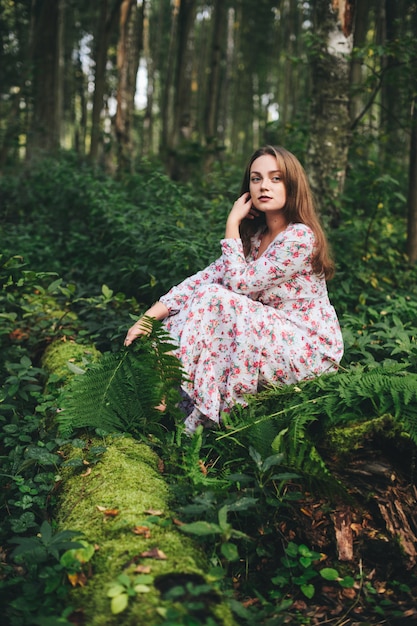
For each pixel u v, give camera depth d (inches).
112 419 105.7
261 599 79.0
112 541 77.1
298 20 700.0
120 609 64.6
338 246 185.3
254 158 115.0
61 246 221.0
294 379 108.3
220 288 107.5
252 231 122.6
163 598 65.8
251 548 87.8
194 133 464.8
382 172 284.4
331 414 92.6
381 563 87.7
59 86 561.9
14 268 148.1
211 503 82.7
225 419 98.7
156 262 169.0
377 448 91.9
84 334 146.6
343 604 81.8
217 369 106.5
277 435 91.6
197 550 78.0
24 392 122.5
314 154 200.1
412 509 89.9
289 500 91.6
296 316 112.0
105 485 90.1
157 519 80.4
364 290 173.6
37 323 155.9
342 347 113.4
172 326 111.7
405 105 218.1
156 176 219.9
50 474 98.6
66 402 107.2
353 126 212.5
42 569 78.4
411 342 127.6
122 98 363.3
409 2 265.6
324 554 88.4
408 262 209.0
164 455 101.0
